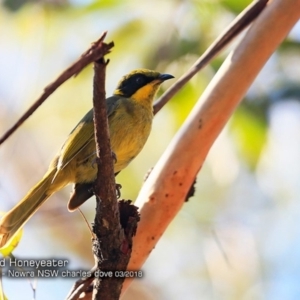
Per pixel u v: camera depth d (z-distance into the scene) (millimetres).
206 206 14406
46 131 14383
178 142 8180
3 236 8250
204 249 14195
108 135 6281
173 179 8109
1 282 7344
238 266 13930
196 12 12008
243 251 14055
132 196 14109
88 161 8742
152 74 9930
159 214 8109
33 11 13250
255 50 8094
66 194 14219
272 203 14422
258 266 13906
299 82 12000
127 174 14242
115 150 9039
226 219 14344
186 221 14406
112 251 6762
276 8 8109
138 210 7805
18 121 4715
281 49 12008
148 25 12609
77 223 14148
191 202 14445
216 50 9148
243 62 8094
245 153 12602
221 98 8094
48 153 14180
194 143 8102
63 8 13133
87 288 7559
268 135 12258
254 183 14336
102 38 5082
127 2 12625
